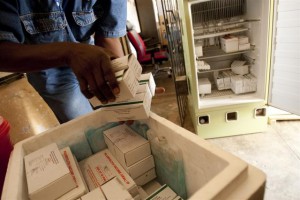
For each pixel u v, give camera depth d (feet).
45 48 1.83
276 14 4.45
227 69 6.26
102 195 1.77
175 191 2.27
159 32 12.92
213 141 5.61
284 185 4.03
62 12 3.09
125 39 9.25
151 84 2.45
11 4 2.39
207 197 1.21
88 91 1.72
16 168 1.85
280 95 4.99
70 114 4.02
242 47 5.28
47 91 3.76
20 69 2.04
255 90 5.55
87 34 3.68
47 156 2.04
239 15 5.43
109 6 3.39
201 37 5.21
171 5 6.52
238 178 1.34
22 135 5.59
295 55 4.43
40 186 1.73
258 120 5.41
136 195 2.08
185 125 6.60
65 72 3.66
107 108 2.20
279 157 4.70
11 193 1.56
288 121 5.77
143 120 2.36
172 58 5.89
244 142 5.36
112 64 1.80
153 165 2.46
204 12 5.36
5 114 5.90
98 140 2.70
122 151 2.22
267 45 4.73
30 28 2.88
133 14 12.51
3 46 2.02
